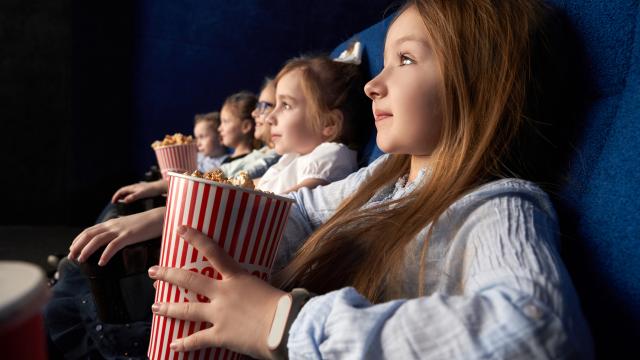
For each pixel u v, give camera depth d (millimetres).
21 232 3076
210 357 529
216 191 516
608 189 543
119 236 650
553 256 443
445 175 634
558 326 380
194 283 518
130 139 3514
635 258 483
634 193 503
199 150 3264
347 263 669
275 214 556
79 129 3344
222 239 529
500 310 393
